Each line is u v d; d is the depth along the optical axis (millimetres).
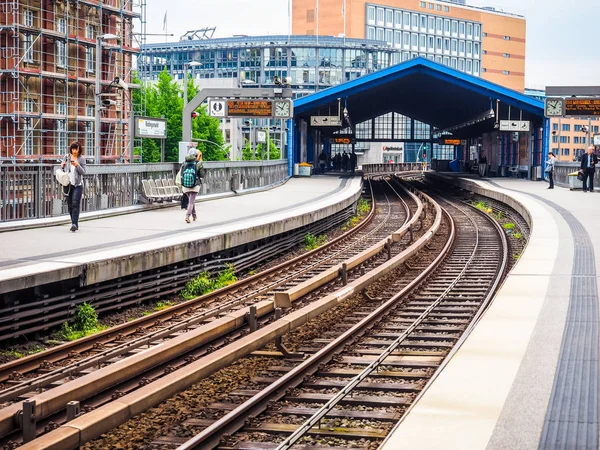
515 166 58594
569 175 39250
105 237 17125
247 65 136125
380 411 7910
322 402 8320
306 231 25562
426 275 17500
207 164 29469
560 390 7055
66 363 10344
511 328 9680
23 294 12172
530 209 27281
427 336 11523
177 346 8578
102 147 61062
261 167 37969
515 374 7617
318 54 133750
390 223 32031
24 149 53719
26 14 54875
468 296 15180
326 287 16203
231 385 9117
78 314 12977
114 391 8617
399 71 50562
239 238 19047
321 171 67188
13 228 17969
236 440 7062
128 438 7301
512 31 173250
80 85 59125
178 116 73312
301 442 7000
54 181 19797
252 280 16938
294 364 10070
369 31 147750
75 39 57750
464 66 165000
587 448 5590
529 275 13812
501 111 55812
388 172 109000
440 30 159875
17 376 9516
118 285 14328
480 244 24172
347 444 6941
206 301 14664
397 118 136250
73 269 12906
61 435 5594
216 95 32938
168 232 18281
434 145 148500
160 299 15750
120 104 63312
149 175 24734
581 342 8906
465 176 61906
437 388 7180
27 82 54500
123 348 10633
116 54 63344
